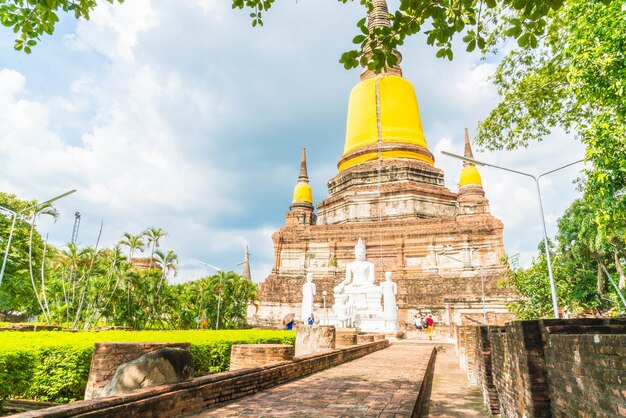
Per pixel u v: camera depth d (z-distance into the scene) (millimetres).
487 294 37156
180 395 6488
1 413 9422
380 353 18969
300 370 10992
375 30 6242
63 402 10125
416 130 51188
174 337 13750
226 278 43125
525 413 5430
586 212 23141
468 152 48000
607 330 5008
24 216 37875
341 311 33281
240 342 14688
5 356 9367
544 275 20469
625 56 9742
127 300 34844
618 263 24109
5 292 38156
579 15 10867
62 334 14031
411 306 38781
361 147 50656
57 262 35000
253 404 7449
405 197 45406
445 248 41500
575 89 11109
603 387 3475
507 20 12945
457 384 13422
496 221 40562
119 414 5273
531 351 5270
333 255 44469
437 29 6297
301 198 51969
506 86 15336
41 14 7086
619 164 10094
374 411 6848
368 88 52750
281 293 43875
